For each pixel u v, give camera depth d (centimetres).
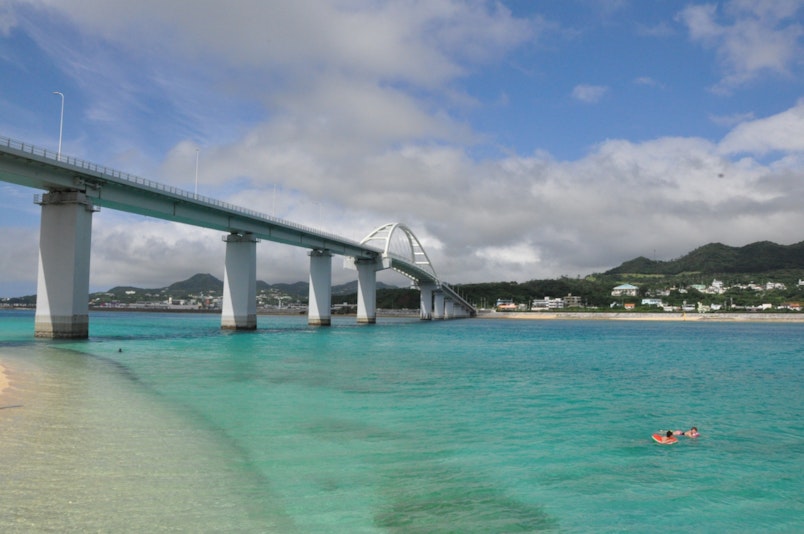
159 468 1223
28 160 4400
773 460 1445
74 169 4766
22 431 1506
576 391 2675
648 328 14688
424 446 1508
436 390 2586
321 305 10356
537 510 1063
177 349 4722
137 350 4500
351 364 3769
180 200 6147
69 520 914
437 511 1038
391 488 1153
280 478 1191
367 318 12238
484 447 1514
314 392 2434
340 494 1106
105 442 1427
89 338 5616
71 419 1691
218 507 1007
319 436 1589
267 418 1830
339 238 10375
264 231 8156
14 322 11081
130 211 5909
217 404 2069
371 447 1480
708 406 2316
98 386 2412
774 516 1061
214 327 10356
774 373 3691
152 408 1933
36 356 3634
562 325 16938
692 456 1475
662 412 2147
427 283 18650
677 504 1114
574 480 1245
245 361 3803
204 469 1230
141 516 946
